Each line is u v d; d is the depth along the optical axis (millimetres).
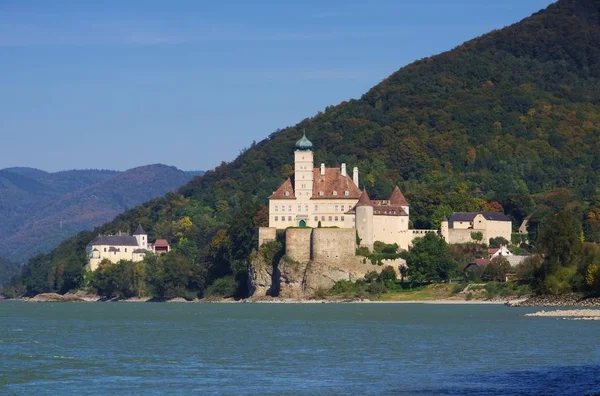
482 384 192375
